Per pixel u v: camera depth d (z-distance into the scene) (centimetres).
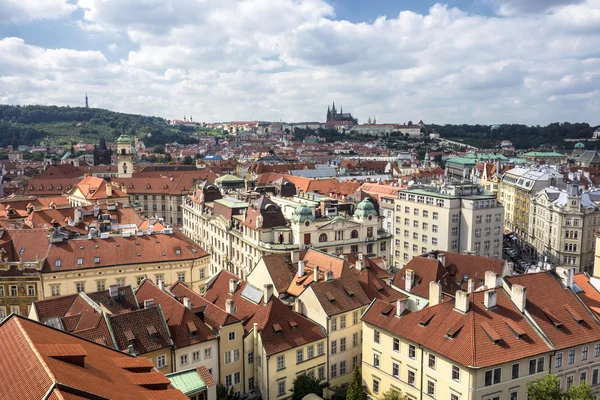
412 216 17050
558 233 17938
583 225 17425
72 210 15312
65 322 7456
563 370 7231
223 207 15812
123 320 7319
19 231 11131
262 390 8062
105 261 10831
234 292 9462
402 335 7600
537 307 7562
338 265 9862
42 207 18138
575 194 17612
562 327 7375
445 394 6938
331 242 13200
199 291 11744
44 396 3200
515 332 7025
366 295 9469
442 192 16588
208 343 7725
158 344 7275
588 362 7469
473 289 8825
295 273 10506
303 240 12781
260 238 12975
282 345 8094
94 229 11819
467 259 10612
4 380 3612
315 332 8575
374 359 8325
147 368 4978
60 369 3625
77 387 3447
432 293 8069
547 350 6975
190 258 11469
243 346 8125
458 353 6706
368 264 11081
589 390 5944
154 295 8538
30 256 10712
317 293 8912
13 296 10269
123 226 14038
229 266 15150
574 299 7925
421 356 7325
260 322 8350
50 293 10344
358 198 16500
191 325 7681
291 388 8206
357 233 13612
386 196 18900
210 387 5753
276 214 13412
